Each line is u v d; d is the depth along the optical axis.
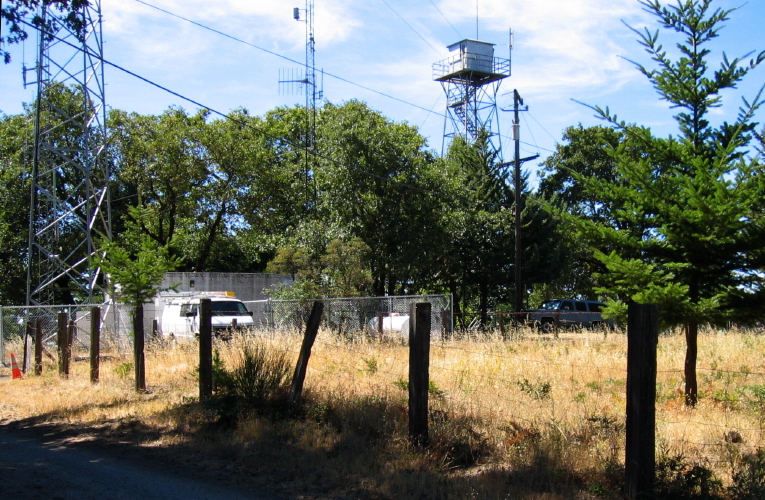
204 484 6.52
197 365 13.45
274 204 38.47
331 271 25.14
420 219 26.80
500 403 8.71
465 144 34.25
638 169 8.79
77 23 13.60
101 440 8.45
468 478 6.40
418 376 7.33
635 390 5.60
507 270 31.95
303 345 9.17
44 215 36.03
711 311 8.05
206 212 36.69
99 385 12.49
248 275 28.83
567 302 29.53
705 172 8.11
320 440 7.75
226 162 36.19
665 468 5.96
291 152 40.31
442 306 19.61
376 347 15.44
